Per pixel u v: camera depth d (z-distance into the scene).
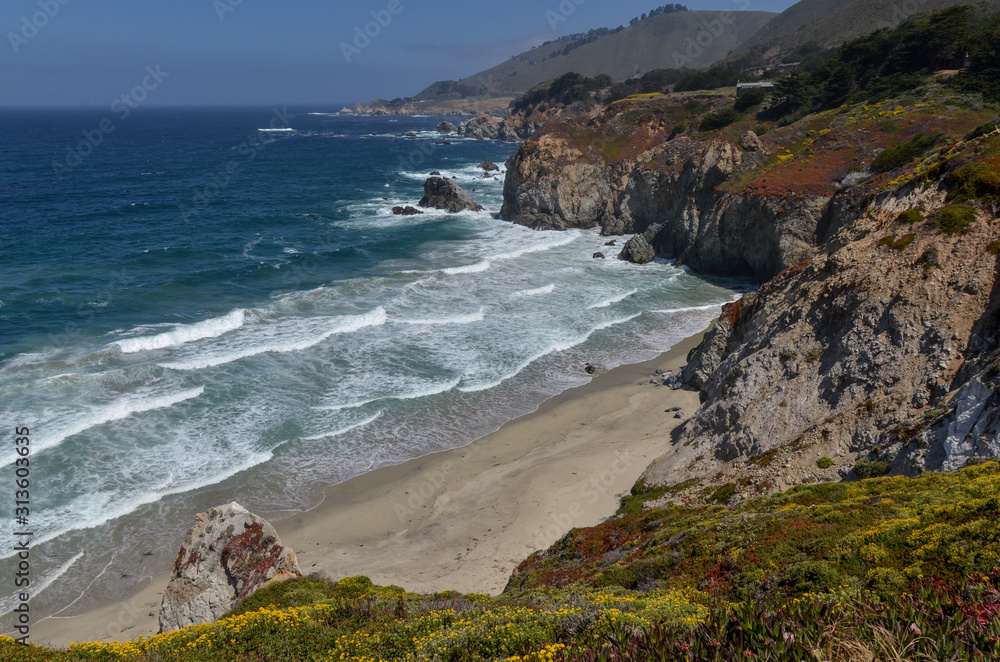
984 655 4.85
